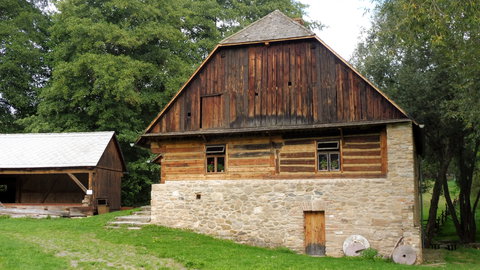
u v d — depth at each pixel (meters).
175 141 21.36
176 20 37.31
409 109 24.38
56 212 25.78
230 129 20.08
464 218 28.22
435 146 26.56
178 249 16.66
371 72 26.66
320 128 18.70
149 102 34.06
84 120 35.03
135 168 34.41
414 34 16.17
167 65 35.25
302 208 18.70
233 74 20.64
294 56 19.94
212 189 20.16
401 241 17.33
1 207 26.31
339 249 18.00
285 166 19.45
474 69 17.97
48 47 39.62
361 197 18.00
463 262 18.38
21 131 38.97
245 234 19.34
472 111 18.62
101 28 32.41
